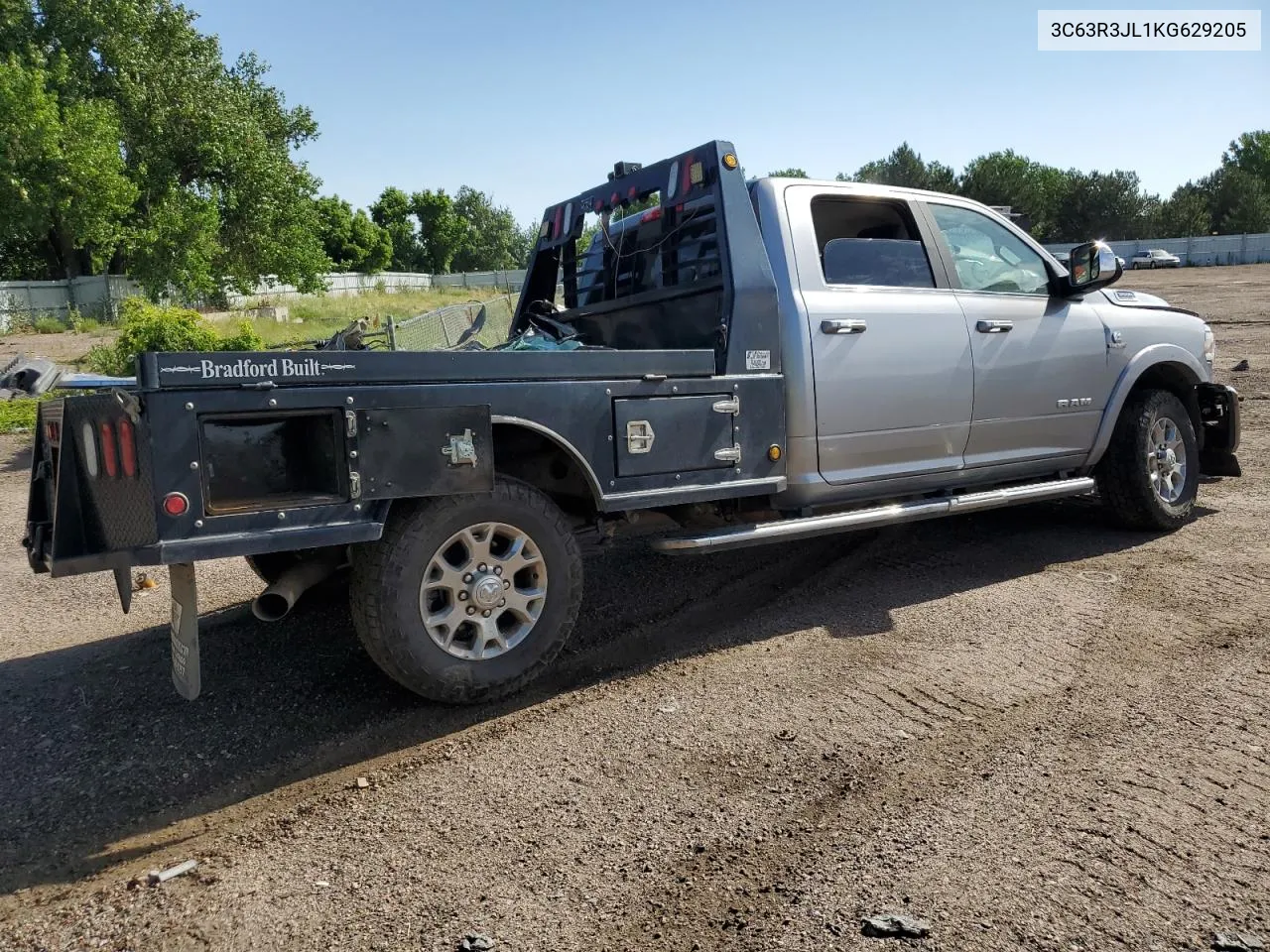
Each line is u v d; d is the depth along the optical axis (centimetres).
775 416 453
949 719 349
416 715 372
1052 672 391
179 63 3353
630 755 330
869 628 454
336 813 298
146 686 418
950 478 523
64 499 311
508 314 957
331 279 5853
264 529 320
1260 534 596
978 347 525
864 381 480
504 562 377
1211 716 345
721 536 430
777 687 385
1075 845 264
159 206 3175
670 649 439
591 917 240
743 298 445
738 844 271
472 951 228
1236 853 259
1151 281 3750
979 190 7325
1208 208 7900
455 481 357
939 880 250
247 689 408
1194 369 633
